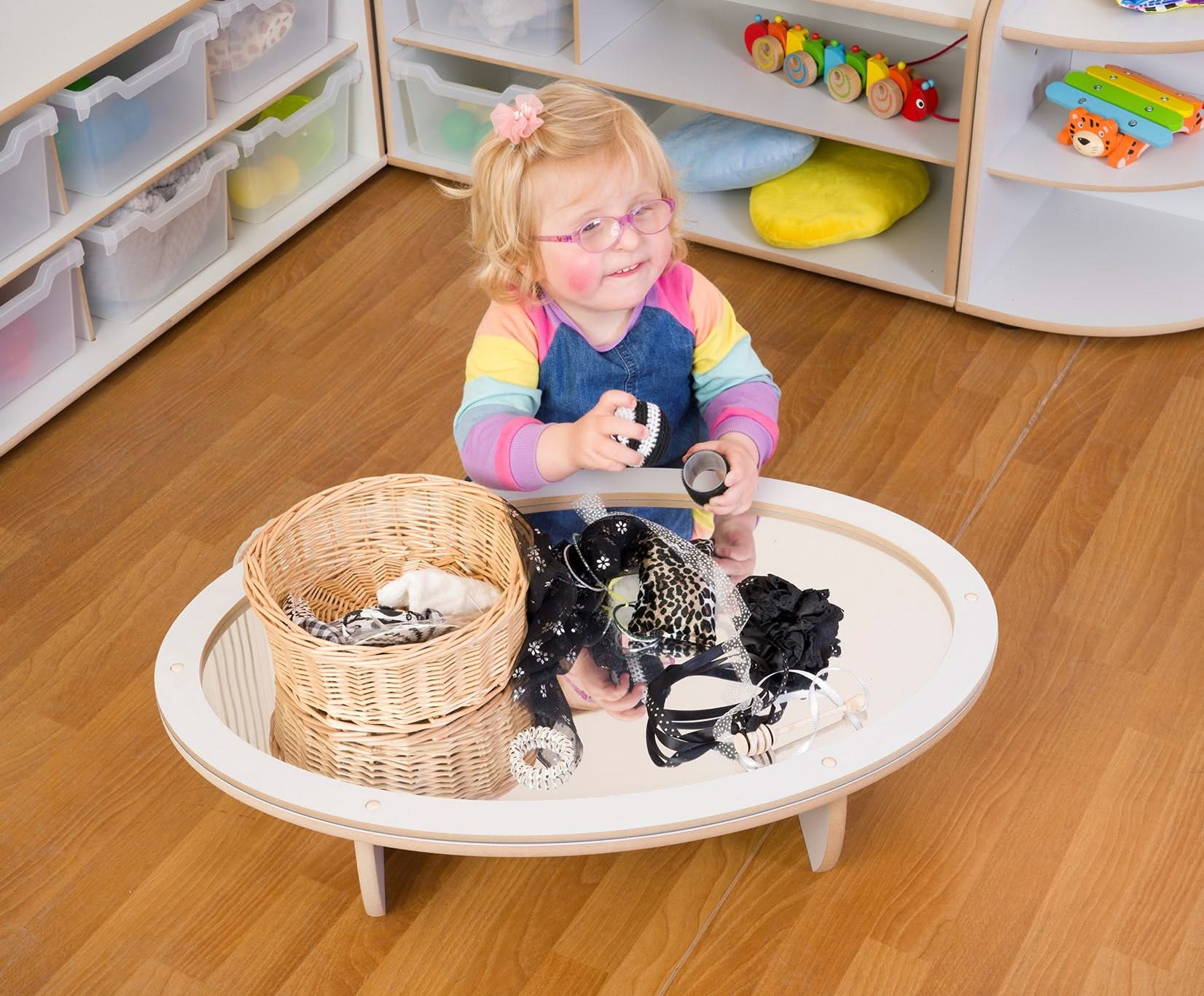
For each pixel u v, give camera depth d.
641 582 1.43
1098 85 2.08
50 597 1.92
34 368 2.14
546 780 1.28
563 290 1.51
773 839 1.62
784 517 1.53
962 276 2.22
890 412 2.14
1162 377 2.17
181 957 1.54
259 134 2.34
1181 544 1.92
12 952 1.54
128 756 1.73
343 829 1.27
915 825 1.63
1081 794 1.65
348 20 2.46
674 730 1.32
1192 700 1.74
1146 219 2.38
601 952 1.53
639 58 2.38
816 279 2.37
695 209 2.46
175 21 2.09
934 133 2.19
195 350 2.29
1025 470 2.04
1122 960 1.50
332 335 2.31
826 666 1.38
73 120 2.02
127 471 2.10
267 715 1.34
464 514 1.43
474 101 2.48
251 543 1.48
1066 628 1.83
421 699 1.29
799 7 2.44
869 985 1.49
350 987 1.51
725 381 1.66
